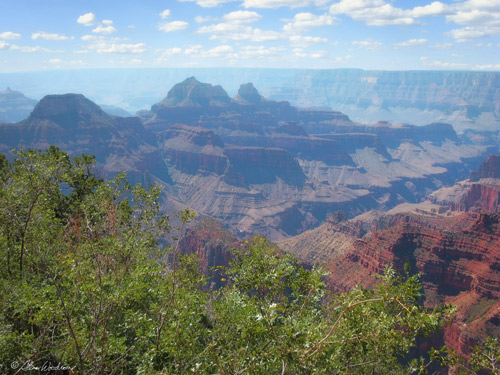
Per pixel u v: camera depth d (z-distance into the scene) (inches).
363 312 552.1
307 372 558.3
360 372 599.5
